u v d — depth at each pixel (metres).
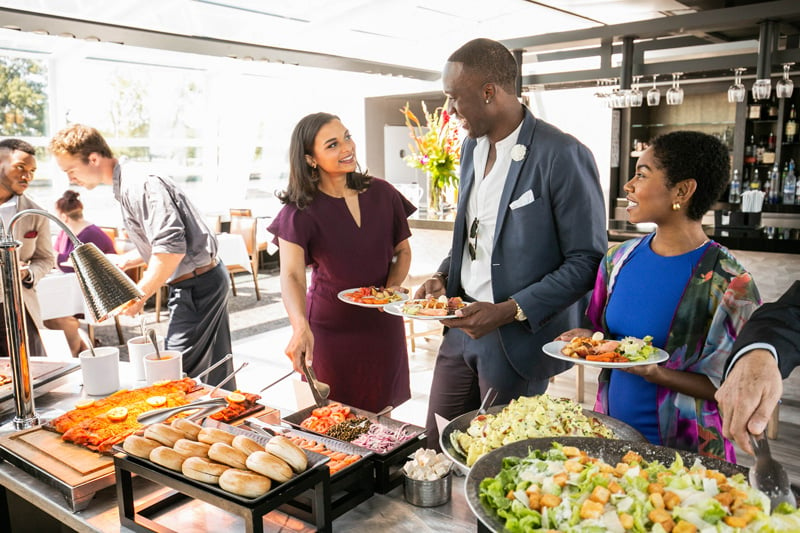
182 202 2.69
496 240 1.94
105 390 1.92
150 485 1.43
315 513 1.21
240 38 4.14
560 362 2.03
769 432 3.45
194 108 9.14
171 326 2.81
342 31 4.96
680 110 7.56
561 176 1.82
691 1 4.76
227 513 1.30
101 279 1.45
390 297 2.16
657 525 0.87
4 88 7.12
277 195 2.33
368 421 1.58
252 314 6.82
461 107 1.87
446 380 2.20
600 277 1.67
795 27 4.84
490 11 5.05
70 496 1.30
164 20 3.21
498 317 1.76
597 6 4.84
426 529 1.23
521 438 1.24
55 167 7.75
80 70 7.66
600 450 1.15
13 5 2.53
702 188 1.41
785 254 4.01
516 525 0.89
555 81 5.45
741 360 1.00
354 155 2.24
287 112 10.12
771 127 6.81
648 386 1.50
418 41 5.88
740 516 0.87
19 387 1.68
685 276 1.45
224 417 1.60
